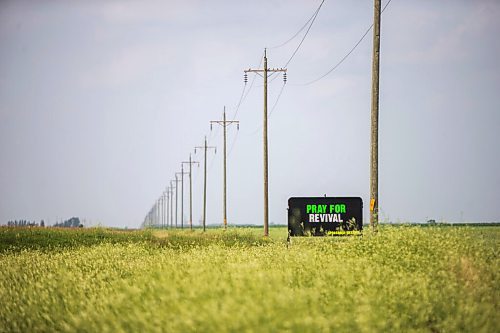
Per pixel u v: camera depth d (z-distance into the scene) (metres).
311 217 73.19
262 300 23.17
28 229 103.50
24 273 41.66
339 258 37.25
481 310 25.33
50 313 28.84
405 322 24.66
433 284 28.77
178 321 21.95
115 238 99.25
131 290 28.97
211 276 28.45
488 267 32.56
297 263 35.31
